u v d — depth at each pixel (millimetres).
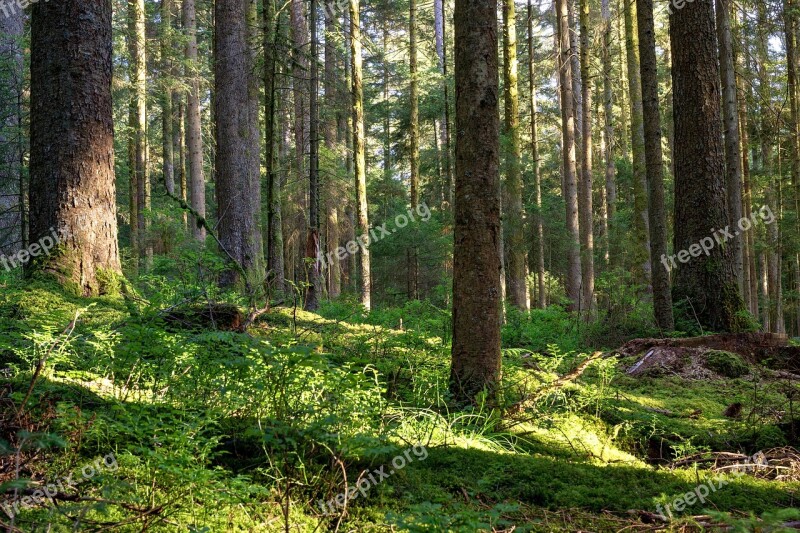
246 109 13547
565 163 20953
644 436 5141
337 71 19594
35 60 7656
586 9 19234
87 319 6020
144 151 24375
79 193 7523
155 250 16547
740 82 20844
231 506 2922
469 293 5215
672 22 10766
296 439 3432
